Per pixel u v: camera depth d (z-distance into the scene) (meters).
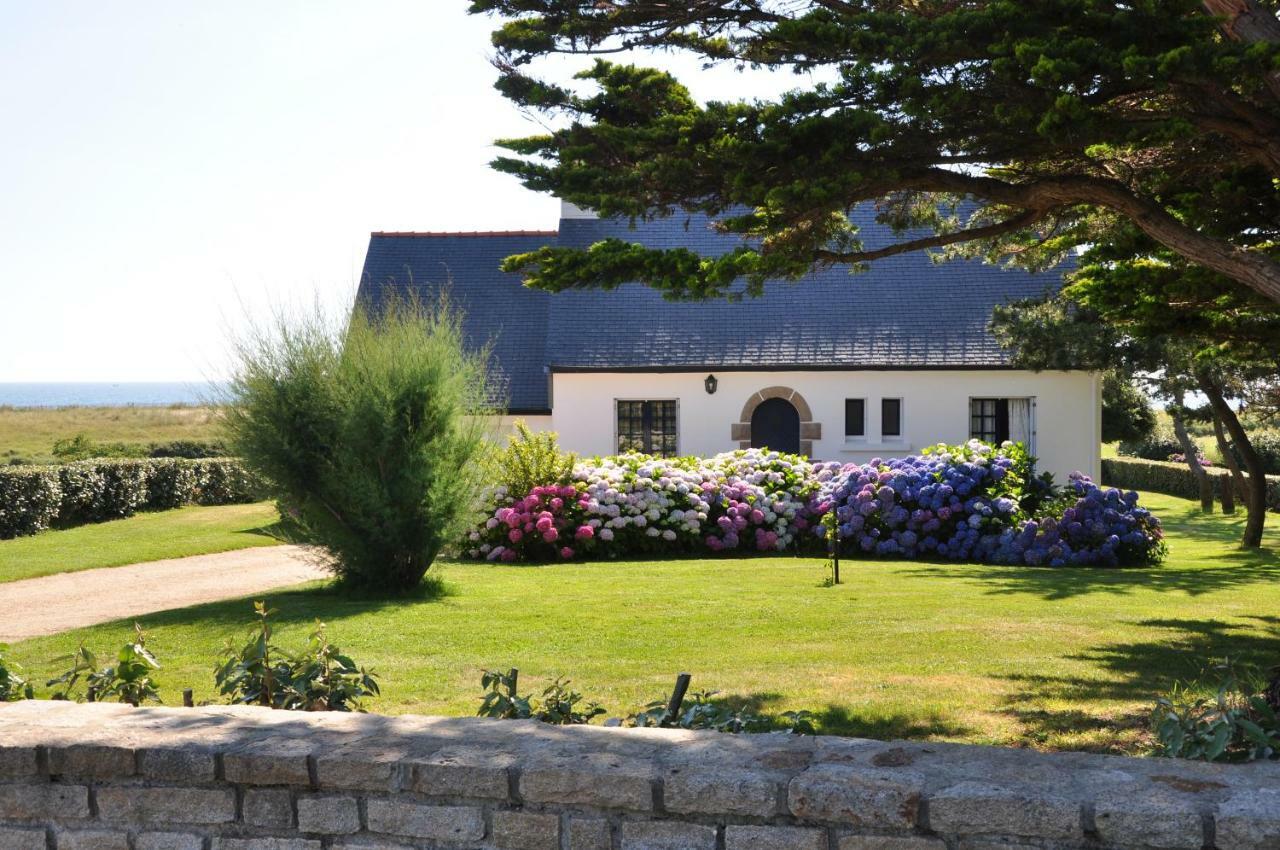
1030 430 24.27
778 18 7.00
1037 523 17.33
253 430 12.00
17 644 9.66
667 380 24.59
